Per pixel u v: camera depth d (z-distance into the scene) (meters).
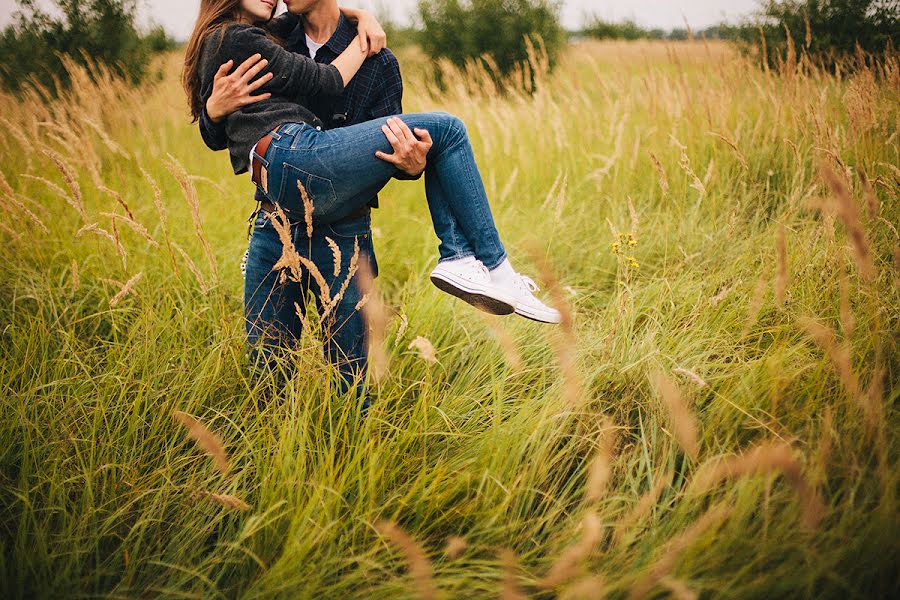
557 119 4.32
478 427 1.84
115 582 1.40
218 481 1.60
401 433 1.71
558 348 1.55
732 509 1.32
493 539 1.46
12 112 3.83
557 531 1.48
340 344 1.88
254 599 1.28
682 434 1.32
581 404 1.75
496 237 1.65
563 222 3.30
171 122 5.30
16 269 2.65
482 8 9.48
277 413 1.67
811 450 1.45
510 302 1.66
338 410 1.76
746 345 2.07
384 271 3.22
